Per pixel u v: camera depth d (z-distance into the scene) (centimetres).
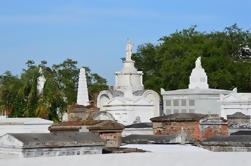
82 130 2641
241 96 4816
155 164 1911
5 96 4906
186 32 9806
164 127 2962
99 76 8669
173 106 5350
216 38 9256
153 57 9944
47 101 4769
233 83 8312
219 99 5047
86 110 4609
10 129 3303
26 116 4734
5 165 1814
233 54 9388
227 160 1923
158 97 5362
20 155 1992
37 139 2031
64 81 8000
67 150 2072
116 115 5034
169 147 2420
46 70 5909
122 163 1911
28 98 4800
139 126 3622
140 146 2467
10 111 4856
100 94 5356
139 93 5322
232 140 2338
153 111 5200
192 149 2366
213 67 8419
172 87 8581
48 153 2033
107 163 1903
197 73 5719
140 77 5778
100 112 4181
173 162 1917
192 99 5228
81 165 1880
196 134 2891
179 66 8469
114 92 5309
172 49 9225
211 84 8175
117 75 5725
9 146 2030
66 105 5159
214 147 2364
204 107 5181
